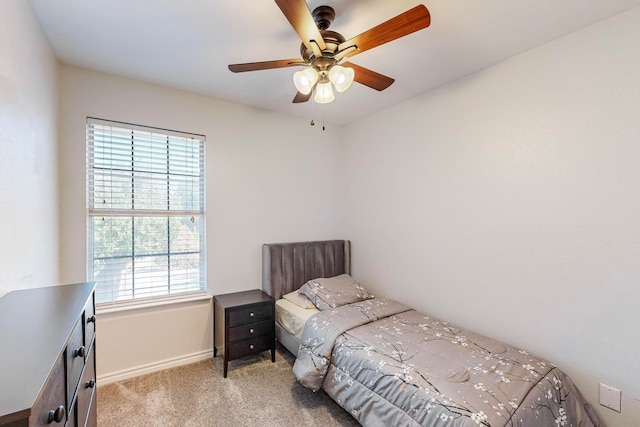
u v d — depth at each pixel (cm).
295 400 210
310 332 222
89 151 226
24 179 138
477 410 128
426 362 166
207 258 271
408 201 279
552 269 185
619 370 160
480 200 222
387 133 301
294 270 308
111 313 228
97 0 148
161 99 249
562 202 181
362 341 194
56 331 83
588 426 154
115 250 238
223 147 279
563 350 181
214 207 275
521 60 198
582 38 171
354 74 172
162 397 211
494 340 200
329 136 350
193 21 165
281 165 315
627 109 157
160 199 255
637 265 155
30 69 148
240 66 165
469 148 229
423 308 267
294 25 131
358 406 171
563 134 180
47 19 162
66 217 212
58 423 73
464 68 220
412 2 152
